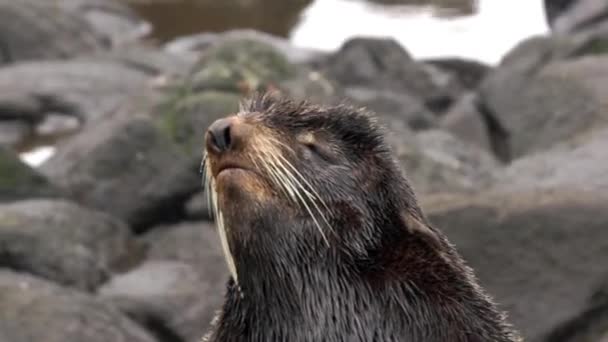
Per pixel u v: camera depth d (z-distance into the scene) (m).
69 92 33.25
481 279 16.00
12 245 18.38
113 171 21.86
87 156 22.09
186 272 18.64
